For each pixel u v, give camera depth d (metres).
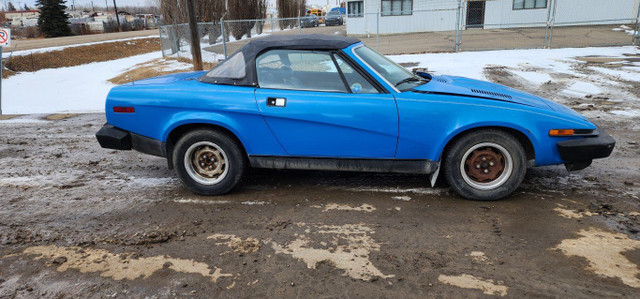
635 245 2.88
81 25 51.75
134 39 33.09
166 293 2.48
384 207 3.62
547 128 3.44
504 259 2.76
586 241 2.95
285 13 38.78
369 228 3.25
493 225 3.23
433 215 3.44
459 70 11.98
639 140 5.46
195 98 3.70
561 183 4.07
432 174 3.76
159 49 31.47
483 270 2.64
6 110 9.72
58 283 2.61
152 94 3.81
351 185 4.16
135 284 2.58
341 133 3.57
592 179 4.12
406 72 4.08
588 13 25.17
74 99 11.51
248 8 26.34
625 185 3.97
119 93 3.92
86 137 6.54
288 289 2.50
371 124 3.50
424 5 26.97
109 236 3.22
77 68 21.34
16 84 16.52
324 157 3.69
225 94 3.68
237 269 2.72
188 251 2.97
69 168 4.98
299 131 3.62
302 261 2.80
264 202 3.81
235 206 3.74
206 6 22.45
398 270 2.67
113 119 3.93
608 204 3.53
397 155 3.59
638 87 9.04
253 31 29.03
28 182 4.49
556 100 8.16
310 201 3.80
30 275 2.70
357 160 3.66
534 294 2.39
